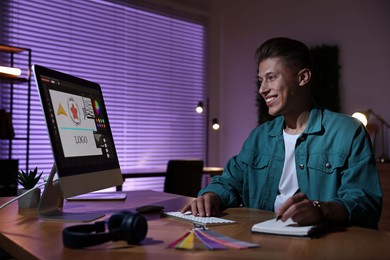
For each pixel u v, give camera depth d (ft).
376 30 12.59
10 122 10.78
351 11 13.26
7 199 5.22
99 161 4.26
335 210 3.48
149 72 15.52
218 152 17.74
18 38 12.26
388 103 12.25
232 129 17.26
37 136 12.65
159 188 15.75
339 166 4.49
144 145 15.30
